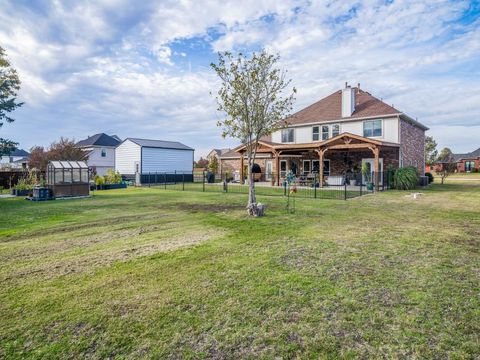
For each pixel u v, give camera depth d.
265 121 10.62
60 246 6.36
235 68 10.44
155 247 6.22
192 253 5.75
